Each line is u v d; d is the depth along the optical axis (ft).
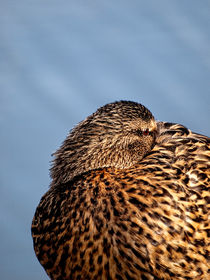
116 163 20.68
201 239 18.53
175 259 18.08
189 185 19.47
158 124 24.12
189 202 18.67
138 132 21.06
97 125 20.53
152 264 17.99
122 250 17.92
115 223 17.94
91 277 18.34
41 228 19.35
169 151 20.76
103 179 19.03
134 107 21.42
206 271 18.67
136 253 17.90
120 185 18.62
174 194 18.47
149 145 21.54
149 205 18.08
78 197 18.61
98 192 18.53
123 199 18.21
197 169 19.99
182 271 18.34
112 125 20.54
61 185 19.94
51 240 18.88
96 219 18.06
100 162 20.40
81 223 18.19
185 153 20.66
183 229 18.16
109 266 18.10
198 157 20.58
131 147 20.90
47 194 20.25
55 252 18.79
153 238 17.84
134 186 18.52
